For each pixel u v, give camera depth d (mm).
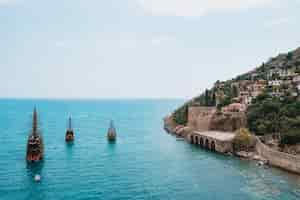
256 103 159375
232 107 170000
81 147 156375
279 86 186250
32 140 121562
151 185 89688
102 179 96375
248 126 149250
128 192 83688
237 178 95188
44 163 118688
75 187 88188
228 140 134500
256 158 119875
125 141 176625
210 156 129750
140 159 125875
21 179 96188
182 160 122688
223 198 78062
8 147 150375
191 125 190125
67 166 113938
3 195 81312
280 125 125375
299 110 132500
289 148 111000
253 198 77688
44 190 85625
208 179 94812
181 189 85688
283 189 84062
